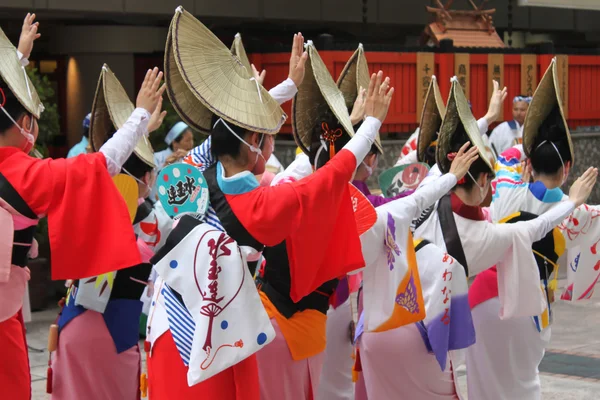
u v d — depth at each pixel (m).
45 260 14.77
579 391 10.04
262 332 5.73
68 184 5.79
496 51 20.03
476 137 7.46
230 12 19.33
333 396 8.19
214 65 5.83
